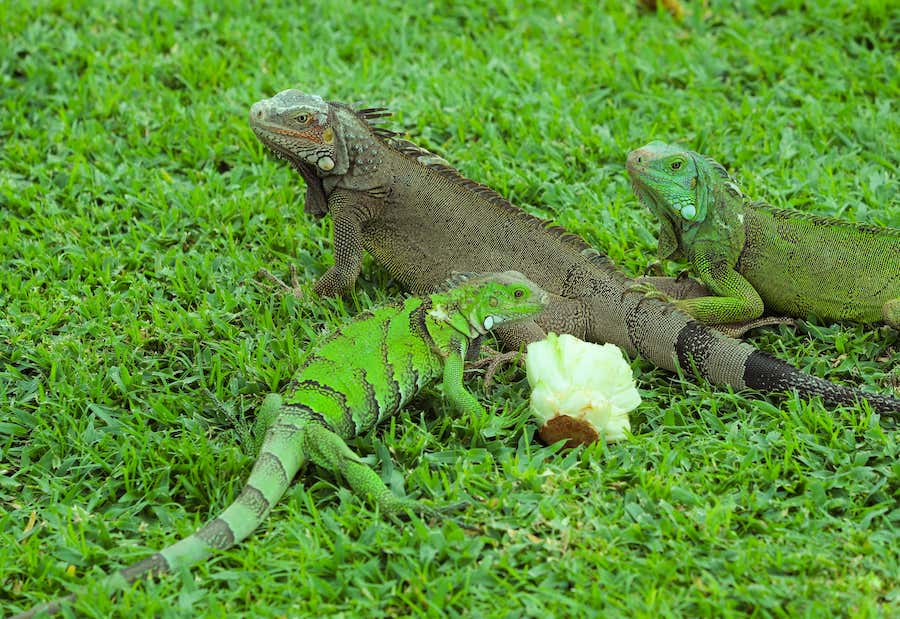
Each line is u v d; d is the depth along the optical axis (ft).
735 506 7.80
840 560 7.63
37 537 7.77
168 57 9.98
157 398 8.21
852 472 7.88
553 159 9.30
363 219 8.56
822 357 8.39
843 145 9.42
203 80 9.80
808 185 9.11
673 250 8.53
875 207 8.98
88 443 8.04
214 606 7.50
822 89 9.71
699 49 10.01
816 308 8.46
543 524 7.73
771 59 9.89
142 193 9.12
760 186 9.11
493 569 7.63
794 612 7.47
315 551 7.65
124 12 10.24
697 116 9.53
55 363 8.26
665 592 7.54
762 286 8.48
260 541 7.70
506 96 9.67
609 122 9.55
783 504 7.80
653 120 9.57
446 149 9.37
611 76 9.83
